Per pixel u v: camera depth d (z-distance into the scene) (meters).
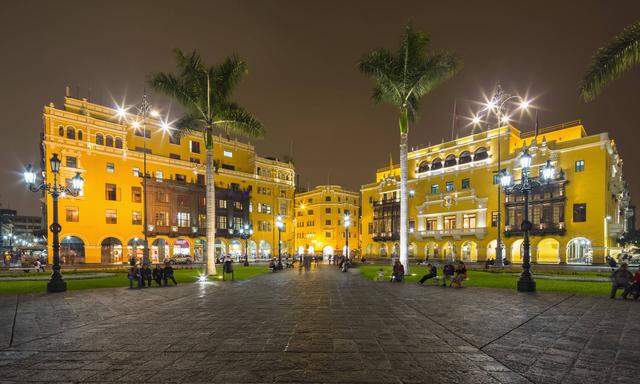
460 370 5.79
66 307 12.06
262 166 72.19
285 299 13.61
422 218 63.38
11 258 53.28
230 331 8.39
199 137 62.97
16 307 12.16
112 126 51.19
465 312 10.70
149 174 54.78
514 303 12.40
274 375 5.58
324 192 93.75
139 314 10.64
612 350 6.82
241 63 27.03
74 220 46.78
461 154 59.03
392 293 15.34
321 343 7.34
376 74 23.36
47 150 45.34
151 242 53.75
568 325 8.90
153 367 5.98
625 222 56.25
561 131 52.47
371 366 5.97
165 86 25.69
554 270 31.73
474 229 53.97
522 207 49.16
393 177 70.94
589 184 43.56
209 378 5.47
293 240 76.00
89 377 5.58
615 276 13.50
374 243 73.69
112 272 30.55
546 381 5.34
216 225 62.19
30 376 5.65
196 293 15.79
